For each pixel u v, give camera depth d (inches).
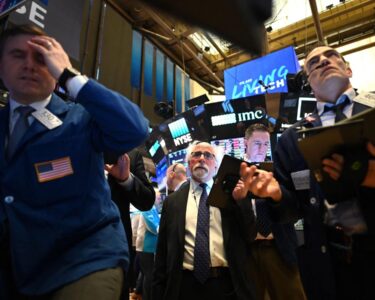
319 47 57.6
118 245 37.1
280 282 73.0
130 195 63.1
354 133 32.2
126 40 229.0
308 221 47.0
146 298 114.6
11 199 35.8
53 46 39.4
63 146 37.9
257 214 73.2
